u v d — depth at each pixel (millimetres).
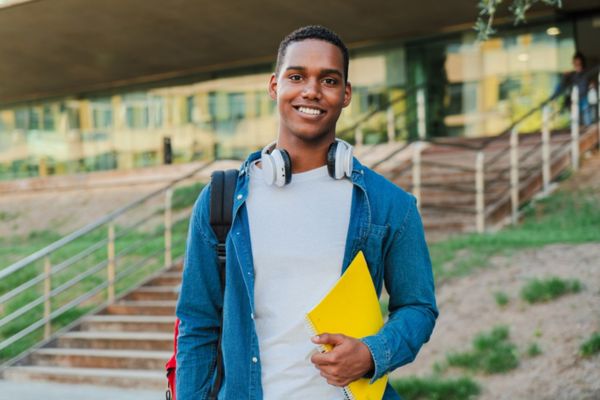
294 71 2143
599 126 13469
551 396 6180
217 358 2188
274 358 2061
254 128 22688
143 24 18750
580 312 7230
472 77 19297
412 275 2182
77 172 26328
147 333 9719
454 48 19562
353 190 2160
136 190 19656
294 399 2029
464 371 6852
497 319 7539
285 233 2100
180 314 2234
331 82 2154
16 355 9945
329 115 2150
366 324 2031
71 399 7988
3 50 21125
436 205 12031
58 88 26125
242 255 2100
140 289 10898
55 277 12820
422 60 20078
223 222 2156
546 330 7090
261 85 22609
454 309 7984
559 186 12086
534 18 18500
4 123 28172
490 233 10398
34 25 18734
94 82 25312
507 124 18750
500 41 18984
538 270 8398
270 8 17578
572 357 6574
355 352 1928
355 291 2031
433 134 19703
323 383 2045
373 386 2023
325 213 2121
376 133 20500
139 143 25000
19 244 17031
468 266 8891
